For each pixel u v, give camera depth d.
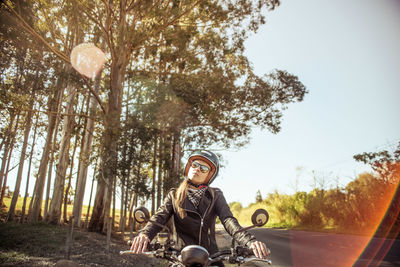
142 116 13.35
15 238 10.44
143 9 13.95
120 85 16.00
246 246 1.67
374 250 10.71
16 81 13.17
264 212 1.68
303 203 25.42
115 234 18.12
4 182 21.33
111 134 12.55
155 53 16.97
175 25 16.83
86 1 13.63
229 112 17.95
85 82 14.50
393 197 17.22
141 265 9.61
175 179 16.84
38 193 18.20
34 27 13.12
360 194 18.53
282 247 12.07
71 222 8.32
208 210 1.96
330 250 10.94
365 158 18.16
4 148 15.41
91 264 8.38
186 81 17.34
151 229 1.80
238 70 18.42
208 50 17.62
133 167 12.35
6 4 11.56
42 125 17.17
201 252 1.43
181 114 15.84
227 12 16.53
